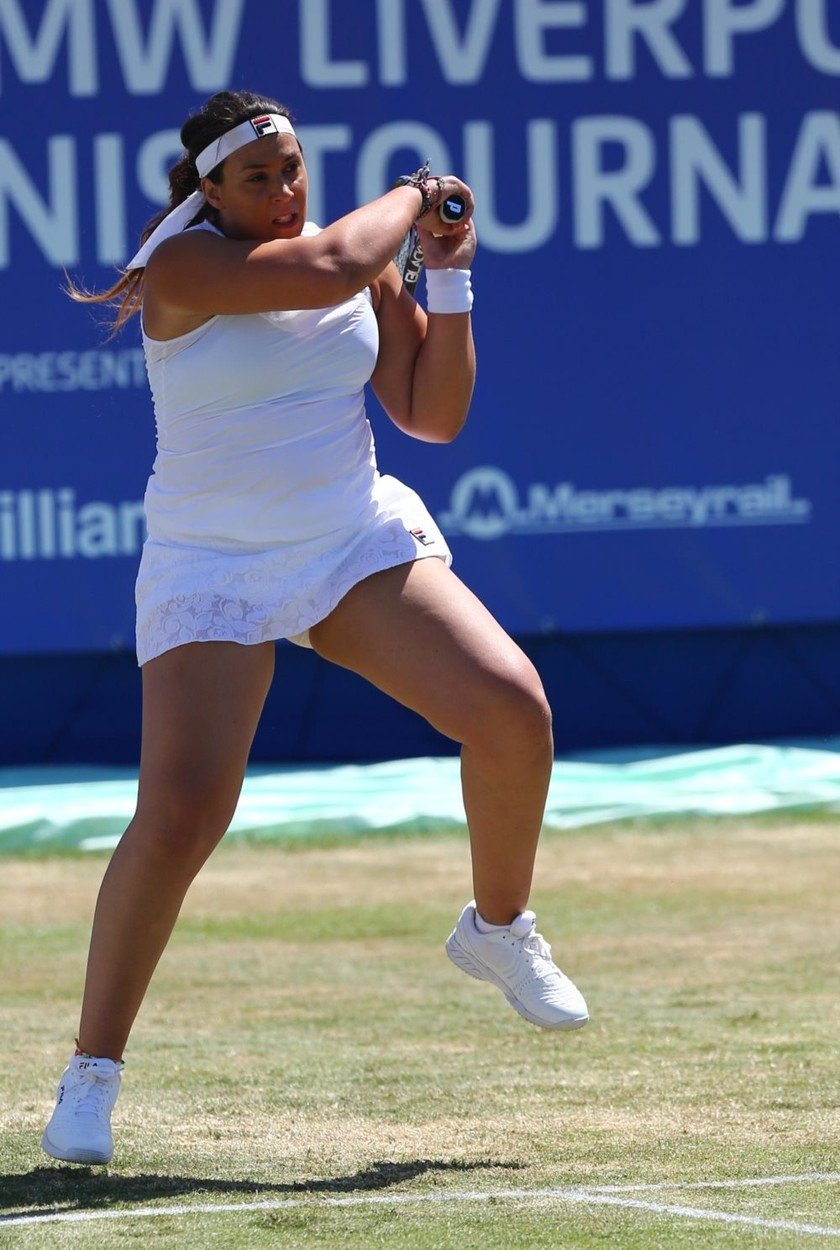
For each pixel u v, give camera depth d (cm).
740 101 3934
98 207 3838
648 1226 1048
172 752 1173
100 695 3941
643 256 3925
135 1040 1698
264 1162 1235
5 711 3931
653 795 3444
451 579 1227
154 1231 1048
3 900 2703
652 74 3922
